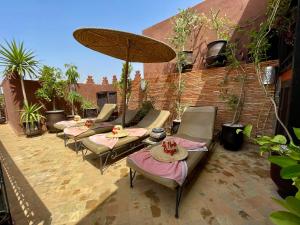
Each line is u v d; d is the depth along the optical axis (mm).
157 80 5316
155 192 2049
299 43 1619
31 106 5145
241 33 4281
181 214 1674
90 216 1690
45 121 5656
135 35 2711
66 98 6098
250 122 3549
